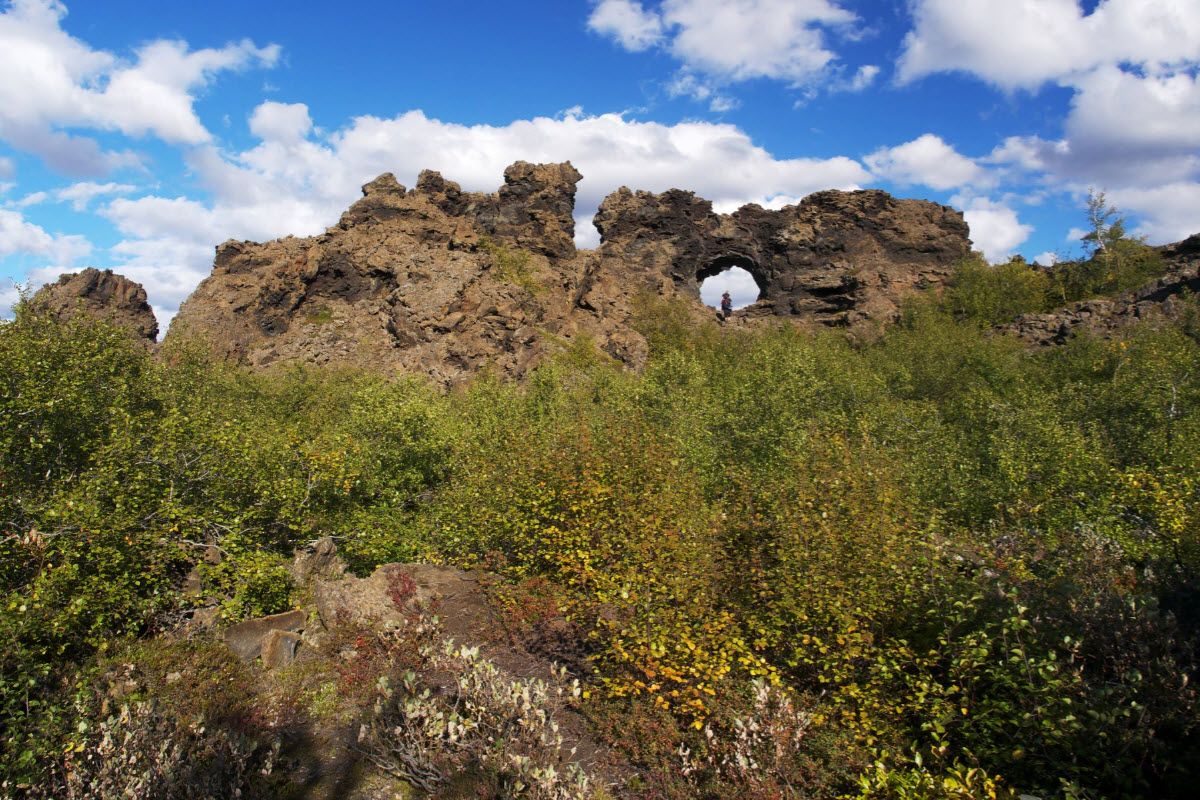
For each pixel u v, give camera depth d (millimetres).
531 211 64812
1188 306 34719
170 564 11828
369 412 20266
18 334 12344
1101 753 6488
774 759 7117
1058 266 61406
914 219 76062
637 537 10578
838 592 8898
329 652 10305
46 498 10852
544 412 30594
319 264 53688
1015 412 22422
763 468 19109
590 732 8312
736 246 78250
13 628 8266
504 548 14484
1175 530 11305
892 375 32969
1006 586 8266
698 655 8320
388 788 7336
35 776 6527
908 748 7527
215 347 45625
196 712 8305
